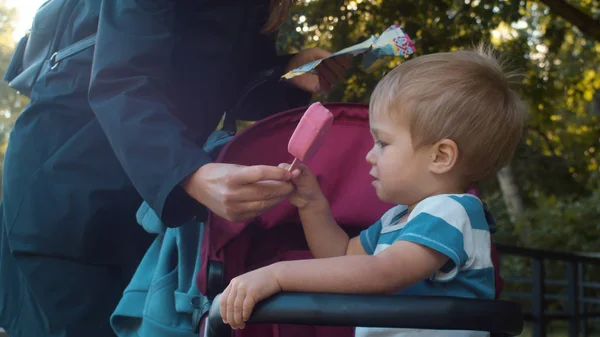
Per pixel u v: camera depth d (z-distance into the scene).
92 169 1.85
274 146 1.79
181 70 1.78
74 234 1.84
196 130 1.87
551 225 11.08
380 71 4.95
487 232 1.54
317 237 1.76
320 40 5.81
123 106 1.51
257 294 1.26
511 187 11.38
